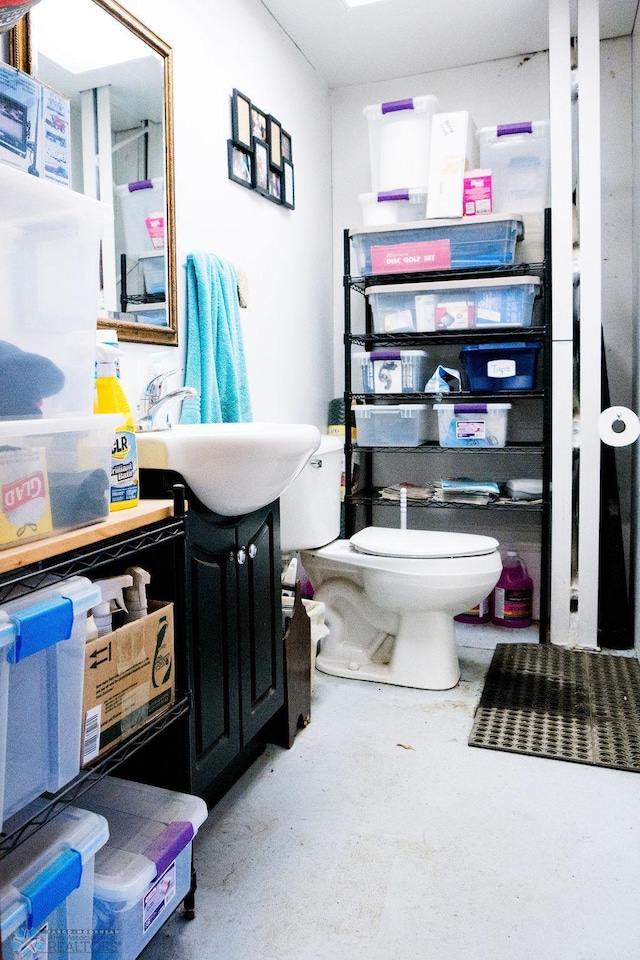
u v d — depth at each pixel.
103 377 1.17
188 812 1.22
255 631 1.63
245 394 2.11
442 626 2.24
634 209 2.72
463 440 2.70
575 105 2.61
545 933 1.22
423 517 3.16
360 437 2.84
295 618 1.88
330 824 1.54
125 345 1.72
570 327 2.51
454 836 1.49
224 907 1.29
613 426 2.43
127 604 1.19
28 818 0.97
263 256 2.49
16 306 0.91
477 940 1.20
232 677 1.52
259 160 2.39
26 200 0.91
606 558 2.62
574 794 1.64
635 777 1.71
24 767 0.90
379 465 3.22
